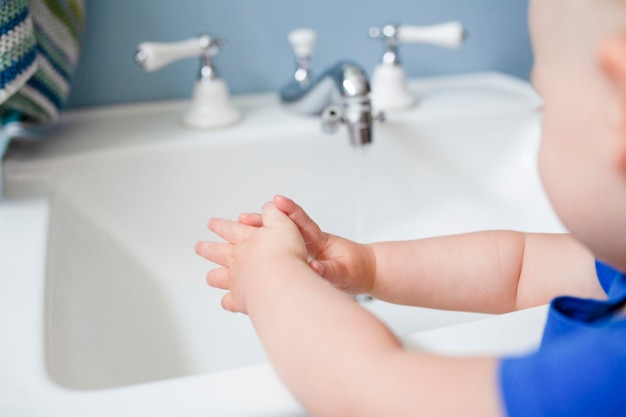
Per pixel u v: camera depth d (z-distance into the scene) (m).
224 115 0.74
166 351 0.58
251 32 0.81
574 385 0.28
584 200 0.28
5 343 0.36
